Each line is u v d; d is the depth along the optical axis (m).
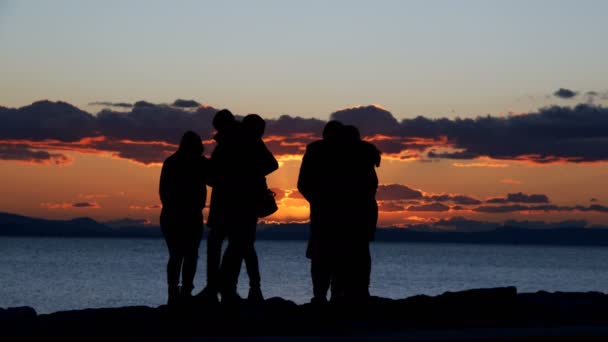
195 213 11.95
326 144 11.43
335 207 11.27
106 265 144.88
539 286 99.00
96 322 10.32
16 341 9.20
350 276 11.34
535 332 8.94
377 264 182.25
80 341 9.24
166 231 11.95
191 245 11.97
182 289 11.97
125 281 90.50
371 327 10.14
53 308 59.66
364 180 11.36
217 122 11.77
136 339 9.28
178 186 11.87
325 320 10.48
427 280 103.94
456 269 153.25
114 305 61.28
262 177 11.69
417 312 10.99
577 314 11.17
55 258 192.62
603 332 8.91
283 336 9.16
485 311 10.99
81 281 90.38
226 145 11.64
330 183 11.27
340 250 11.26
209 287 11.81
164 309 11.38
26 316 10.56
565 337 8.58
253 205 11.57
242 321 10.32
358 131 11.59
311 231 11.47
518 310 11.14
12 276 101.00
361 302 11.17
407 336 8.88
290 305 11.54
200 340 8.82
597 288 96.31
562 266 192.00
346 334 9.38
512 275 130.38
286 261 184.25
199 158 11.99
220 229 11.61
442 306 11.14
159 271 117.75
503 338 8.50
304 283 84.44
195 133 12.05
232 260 11.52
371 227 11.44
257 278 11.93
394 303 11.50
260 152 11.66
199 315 10.77
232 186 11.52
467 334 8.87
